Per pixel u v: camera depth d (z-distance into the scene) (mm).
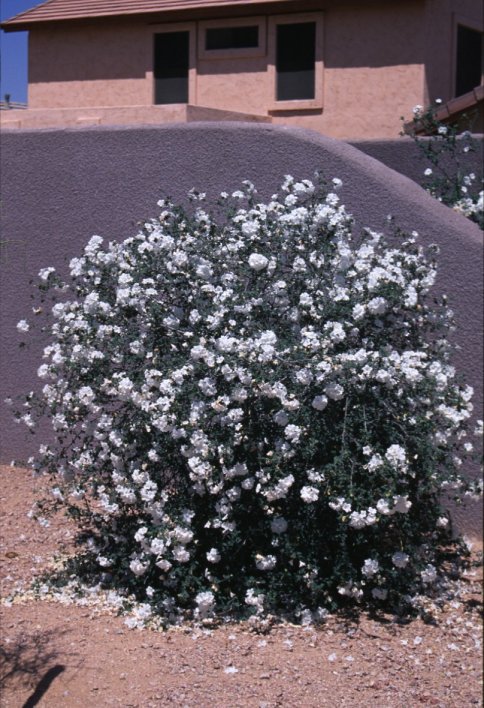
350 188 9719
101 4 24516
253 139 10242
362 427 7609
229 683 6777
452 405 7973
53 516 9852
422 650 7387
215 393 7617
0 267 11328
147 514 8203
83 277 9250
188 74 23922
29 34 25344
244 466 7473
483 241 9156
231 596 7820
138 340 7984
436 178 11477
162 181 10680
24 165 11266
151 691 6648
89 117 21688
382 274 7855
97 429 8172
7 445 11297
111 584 8367
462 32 23500
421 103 22047
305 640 7488
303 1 22656
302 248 8336
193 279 8180
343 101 22672
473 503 9180
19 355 11234
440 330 8852
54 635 7441
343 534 7668
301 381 7375
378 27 22344
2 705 6520
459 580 8609
